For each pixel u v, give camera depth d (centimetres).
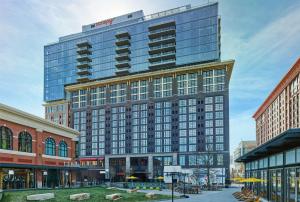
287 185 2723
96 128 13275
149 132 12100
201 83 11612
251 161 4844
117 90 13150
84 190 4056
